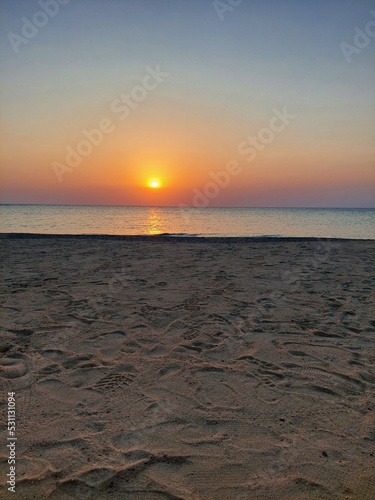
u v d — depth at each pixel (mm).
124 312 4102
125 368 2801
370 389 2535
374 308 4344
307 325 3762
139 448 1935
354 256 8477
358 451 1922
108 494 1646
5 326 3617
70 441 1979
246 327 3686
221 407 2303
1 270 6441
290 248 9992
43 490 1662
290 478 1744
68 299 4578
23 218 37625
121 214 54344
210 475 1761
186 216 48750
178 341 3320
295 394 2461
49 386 2529
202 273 6316
